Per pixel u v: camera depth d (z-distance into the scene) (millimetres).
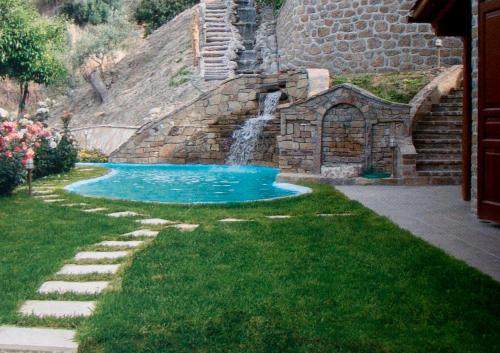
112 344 4477
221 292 5586
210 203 11195
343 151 15289
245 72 25781
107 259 6914
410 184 13852
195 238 7871
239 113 20656
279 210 10258
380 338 4484
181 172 18625
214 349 4375
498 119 8555
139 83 29172
